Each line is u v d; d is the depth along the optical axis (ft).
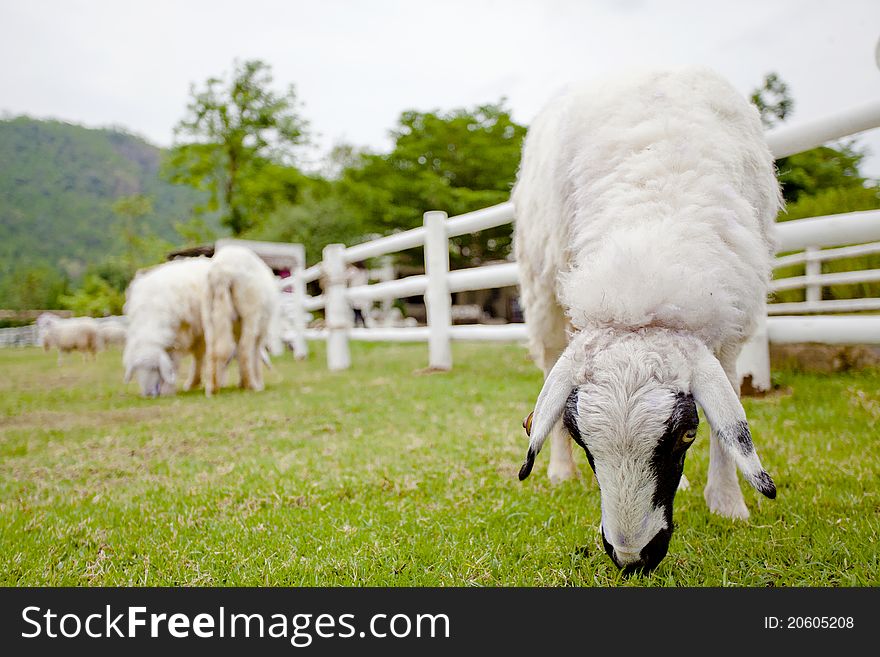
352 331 29.84
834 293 25.70
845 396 14.37
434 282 24.20
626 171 7.19
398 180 85.35
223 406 19.33
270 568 7.15
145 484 11.09
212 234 105.60
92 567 7.52
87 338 46.01
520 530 7.91
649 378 5.34
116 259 134.51
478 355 32.63
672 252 5.99
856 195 25.99
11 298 142.51
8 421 18.76
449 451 11.96
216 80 99.55
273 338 42.65
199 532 8.48
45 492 10.91
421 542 7.72
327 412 17.20
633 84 8.16
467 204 81.71
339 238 78.74
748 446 5.08
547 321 10.11
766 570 6.56
